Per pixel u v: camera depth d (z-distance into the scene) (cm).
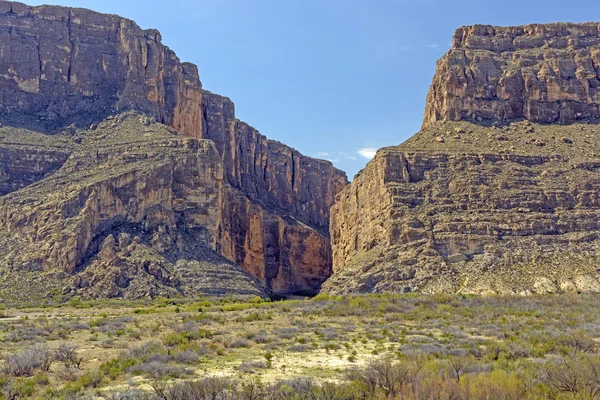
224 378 3212
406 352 3997
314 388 2927
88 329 5672
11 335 5088
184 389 2858
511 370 3238
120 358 3875
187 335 4784
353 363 3812
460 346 4278
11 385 3095
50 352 4053
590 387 2873
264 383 3158
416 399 2725
